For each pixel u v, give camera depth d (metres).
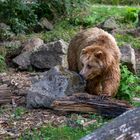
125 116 5.39
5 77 12.57
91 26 19.05
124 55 12.50
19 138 8.32
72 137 8.23
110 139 5.20
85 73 9.51
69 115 9.24
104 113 9.12
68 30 18.34
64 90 9.50
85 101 9.22
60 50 13.37
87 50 9.62
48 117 9.20
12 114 9.45
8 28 16.42
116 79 9.79
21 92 10.68
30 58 13.75
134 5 25.36
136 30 17.78
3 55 14.69
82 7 20.28
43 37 16.73
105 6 23.73
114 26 18.33
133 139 5.16
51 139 8.23
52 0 19.25
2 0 16.36
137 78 11.71
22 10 17.42
